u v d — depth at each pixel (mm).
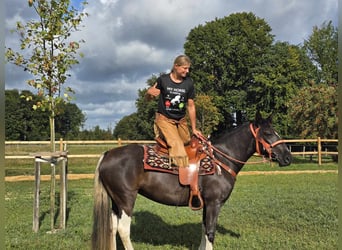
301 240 6066
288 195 10727
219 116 38188
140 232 6617
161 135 5082
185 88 4977
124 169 4871
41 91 6562
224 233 6570
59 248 5578
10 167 18531
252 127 5277
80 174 15375
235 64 38438
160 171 4910
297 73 37469
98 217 4859
